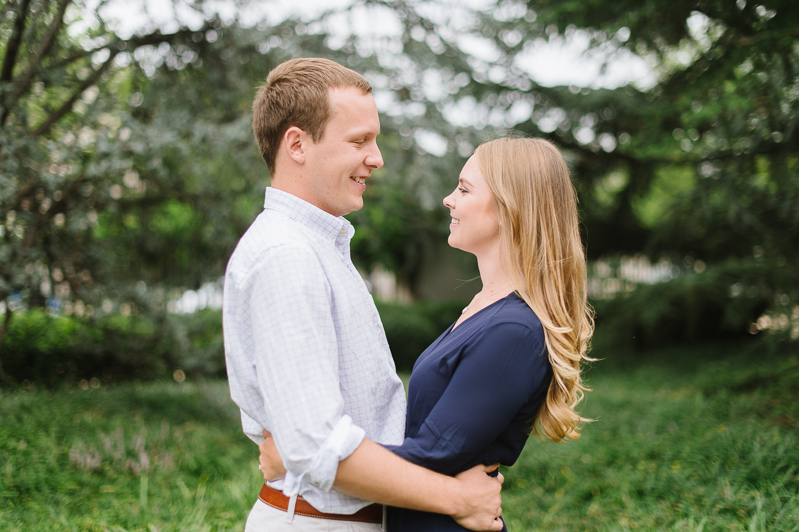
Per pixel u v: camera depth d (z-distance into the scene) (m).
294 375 1.13
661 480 3.27
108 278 4.99
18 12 3.73
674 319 9.12
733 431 3.70
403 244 13.10
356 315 1.33
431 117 6.09
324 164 1.33
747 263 6.89
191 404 5.40
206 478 3.77
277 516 1.33
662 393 6.03
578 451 4.18
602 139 8.48
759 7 4.24
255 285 1.20
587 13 6.01
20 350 5.58
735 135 5.05
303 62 1.37
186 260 6.11
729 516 2.75
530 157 1.46
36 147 3.93
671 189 11.05
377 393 1.34
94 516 2.93
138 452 3.86
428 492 1.21
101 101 4.35
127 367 6.15
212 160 5.25
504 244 1.46
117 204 5.12
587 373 8.00
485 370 1.27
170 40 4.84
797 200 5.63
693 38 5.30
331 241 1.34
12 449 3.43
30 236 4.34
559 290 1.41
